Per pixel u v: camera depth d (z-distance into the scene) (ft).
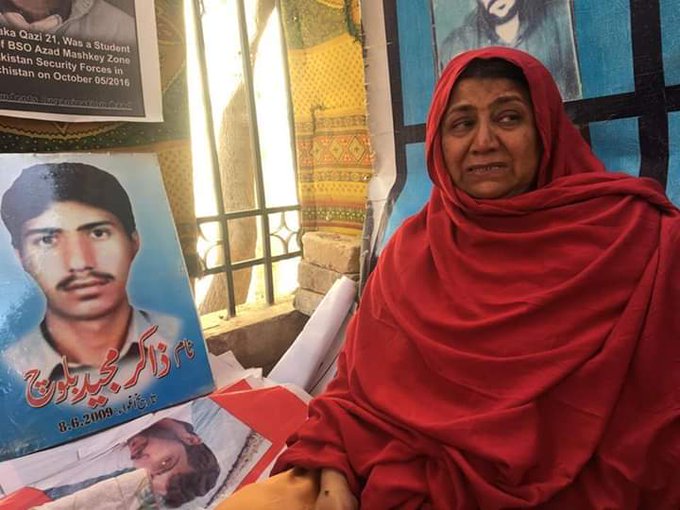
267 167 7.76
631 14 4.47
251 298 8.14
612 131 4.69
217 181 6.86
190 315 5.69
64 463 4.63
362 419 3.59
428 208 4.14
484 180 3.69
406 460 3.34
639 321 3.08
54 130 5.52
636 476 2.92
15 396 4.61
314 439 3.62
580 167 3.86
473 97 3.66
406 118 5.95
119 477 4.48
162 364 5.40
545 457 3.11
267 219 7.38
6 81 5.12
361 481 3.52
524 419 3.10
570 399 3.13
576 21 4.74
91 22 5.55
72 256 5.11
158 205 5.76
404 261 3.98
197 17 6.62
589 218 3.46
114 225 5.42
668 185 4.44
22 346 4.73
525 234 3.52
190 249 6.56
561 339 3.21
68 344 4.94
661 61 4.38
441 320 3.53
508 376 3.24
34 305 4.84
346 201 7.08
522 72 3.64
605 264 3.22
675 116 4.37
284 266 8.09
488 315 3.41
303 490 3.40
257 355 7.10
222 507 3.26
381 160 6.20
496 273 3.51
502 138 3.62
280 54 7.37
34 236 4.96
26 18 5.16
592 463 3.08
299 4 6.95
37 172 5.09
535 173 3.79
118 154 5.63
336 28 6.64
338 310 6.20
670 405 3.00
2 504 4.25
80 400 4.90
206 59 6.70
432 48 5.64
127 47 5.81
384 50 5.98
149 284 5.52
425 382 3.54
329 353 6.28
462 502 3.10
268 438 5.16
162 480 4.75
